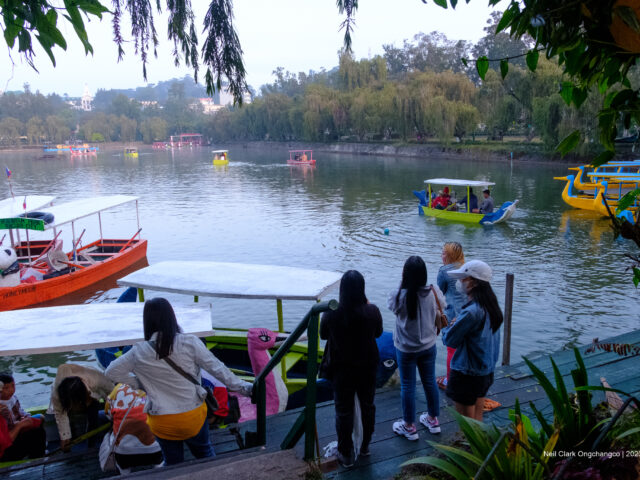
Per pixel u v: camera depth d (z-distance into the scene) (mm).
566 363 5676
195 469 3105
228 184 47594
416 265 3852
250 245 22047
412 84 72375
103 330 4945
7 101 181625
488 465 2221
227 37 4082
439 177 44781
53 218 16781
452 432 4301
